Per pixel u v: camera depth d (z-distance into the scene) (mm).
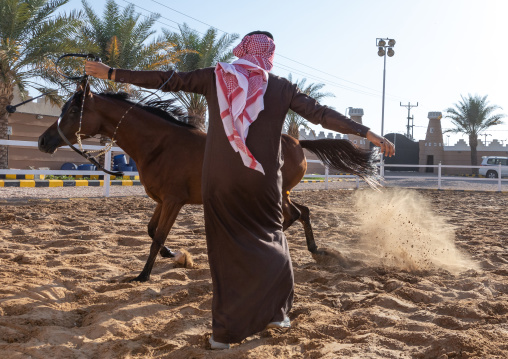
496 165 35969
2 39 16453
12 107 4367
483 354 2729
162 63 19875
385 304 3754
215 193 2867
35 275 4324
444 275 4793
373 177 4973
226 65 2893
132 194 13141
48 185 14930
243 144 2744
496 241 6891
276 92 2969
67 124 4266
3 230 6711
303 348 2896
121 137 4402
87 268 4770
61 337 3006
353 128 2930
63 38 17016
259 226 2887
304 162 5180
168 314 3512
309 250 5469
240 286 2797
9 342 2920
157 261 5133
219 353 2758
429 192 17906
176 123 4527
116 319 3350
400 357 2707
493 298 4012
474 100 46062
